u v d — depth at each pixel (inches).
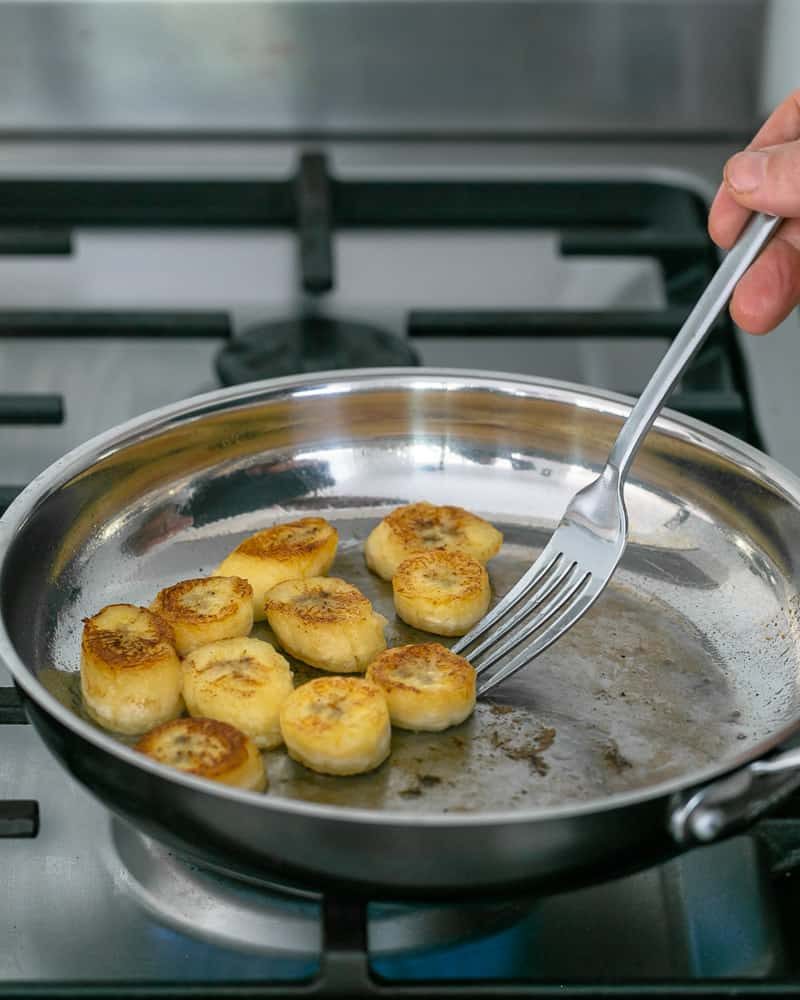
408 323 43.7
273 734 34.7
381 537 38.4
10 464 43.1
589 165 50.8
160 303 48.1
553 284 49.1
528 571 37.1
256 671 35.1
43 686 33.9
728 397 42.1
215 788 30.9
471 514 38.9
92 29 50.7
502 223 49.3
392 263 49.4
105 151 50.8
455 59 51.6
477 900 31.8
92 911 33.1
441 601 36.9
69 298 48.3
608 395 39.0
